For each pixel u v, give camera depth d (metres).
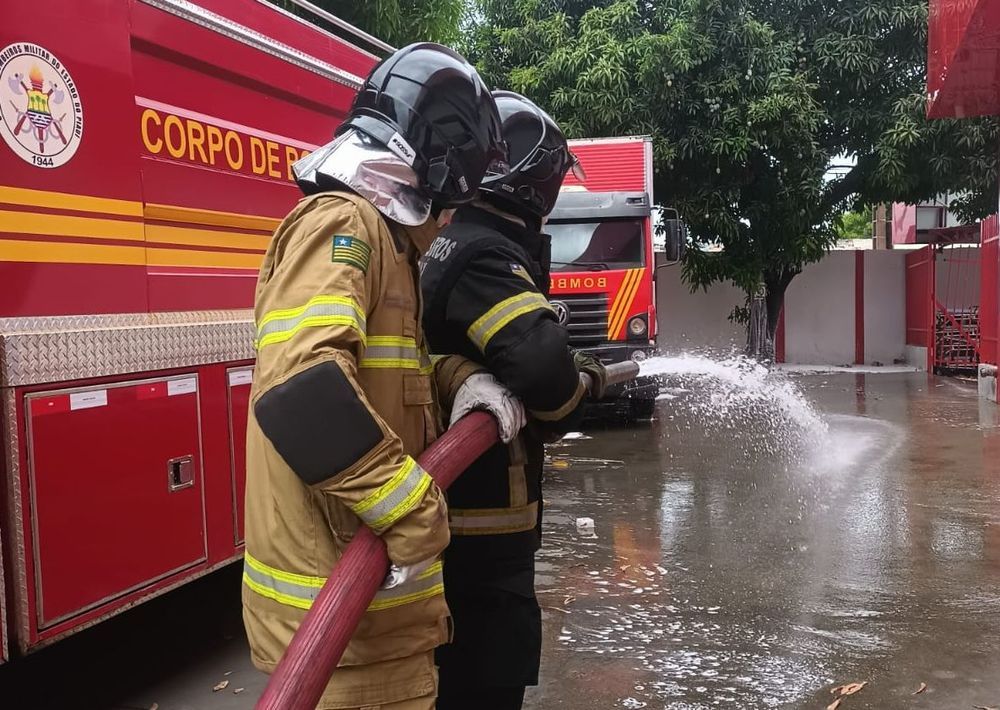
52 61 2.54
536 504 2.25
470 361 2.02
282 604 1.56
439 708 2.17
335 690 1.59
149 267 2.95
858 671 3.47
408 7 9.59
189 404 3.05
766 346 16.16
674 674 3.45
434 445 1.69
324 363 1.39
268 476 1.60
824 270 18.45
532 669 2.16
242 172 3.50
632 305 9.55
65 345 2.51
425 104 1.72
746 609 4.17
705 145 13.62
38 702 3.21
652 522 5.84
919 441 8.78
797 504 6.26
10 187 2.40
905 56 14.17
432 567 1.69
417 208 1.70
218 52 3.31
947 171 14.16
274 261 1.62
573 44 13.92
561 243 9.67
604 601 4.30
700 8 13.38
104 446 2.65
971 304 17.25
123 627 3.97
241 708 3.15
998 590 4.39
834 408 11.57
